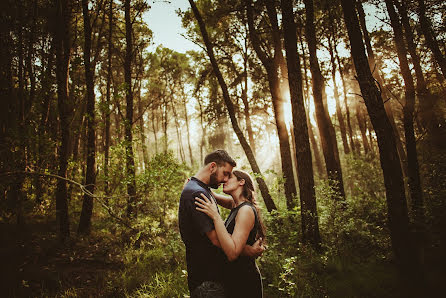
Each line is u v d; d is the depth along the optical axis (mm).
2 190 5688
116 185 6922
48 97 7898
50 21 9125
